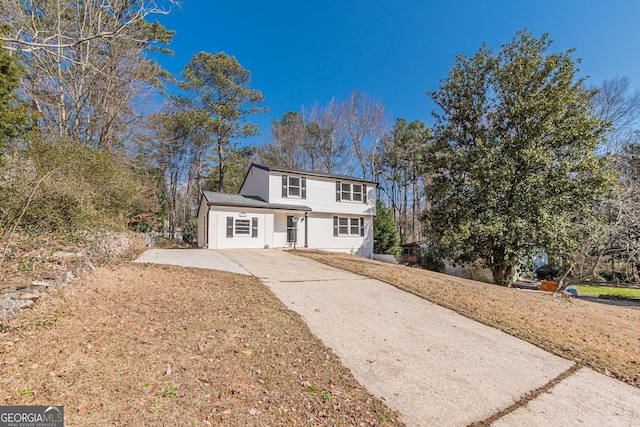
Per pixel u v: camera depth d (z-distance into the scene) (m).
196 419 2.77
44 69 13.30
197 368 3.62
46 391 2.83
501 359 4.96
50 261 5.87
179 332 4.45
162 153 26.42
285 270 10.27
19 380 2.91
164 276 7.48
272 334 4.89
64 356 3.42
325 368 4.12
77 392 2.88
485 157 14.40
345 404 3.41
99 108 16.56
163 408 2.84
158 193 25.58
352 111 31.70
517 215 13.45
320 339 5.00
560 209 13.29
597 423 3.49
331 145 32.06
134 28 14.93
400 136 32.03
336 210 21.09
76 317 4.39
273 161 32.88
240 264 10.80
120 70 15.62
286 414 3.08
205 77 27.12
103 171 10.23
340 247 21.30
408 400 3.63
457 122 16.53
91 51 13.70
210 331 4.63
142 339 4.07
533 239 13.78
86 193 8.43
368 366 4.34
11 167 6.95
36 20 11.56
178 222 37.31
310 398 3.43
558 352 5.41
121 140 17.88
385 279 9.67
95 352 3.60
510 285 15.10
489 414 3.51
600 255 12.76
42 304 4.48
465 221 14.08
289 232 19.53
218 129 27.69
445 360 4.75
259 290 7.27
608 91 19.44
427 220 17.22
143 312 4.98
